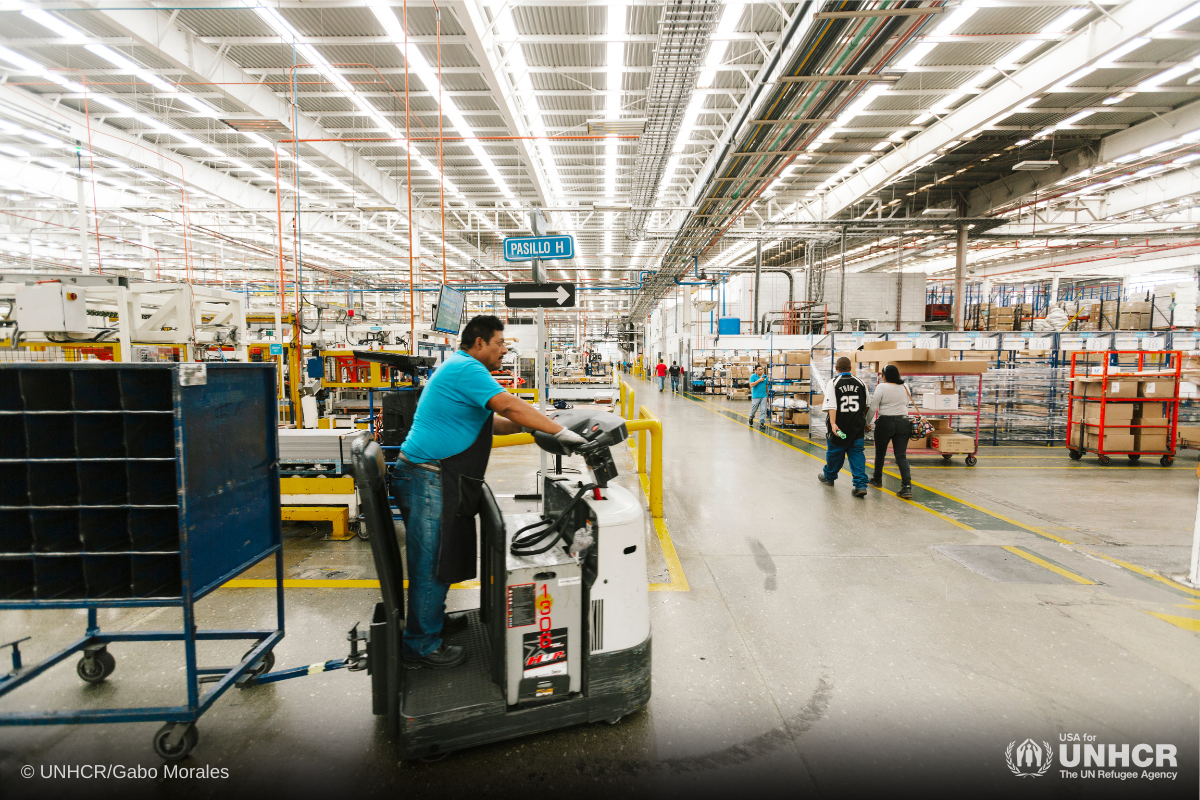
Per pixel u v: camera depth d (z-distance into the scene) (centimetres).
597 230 1820
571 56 824
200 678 219
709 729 214
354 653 221
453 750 190
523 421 202
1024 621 307
